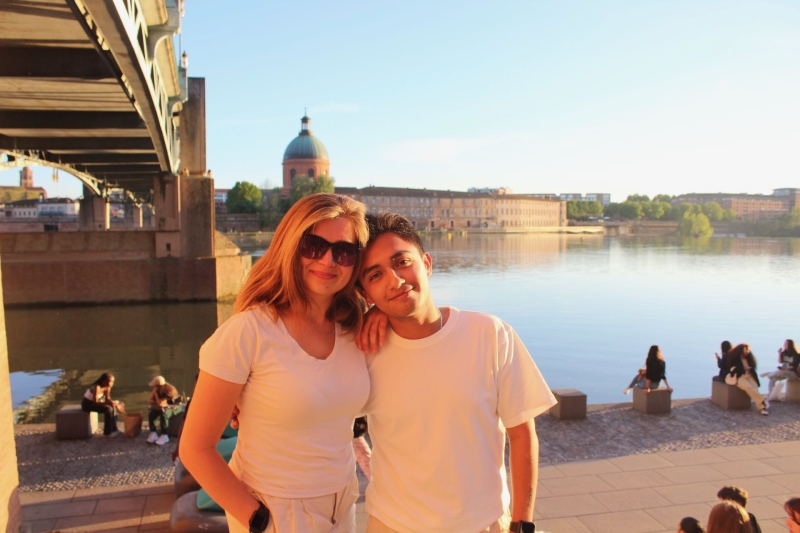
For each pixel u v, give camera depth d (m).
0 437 4.60
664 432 9.20
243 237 97.31
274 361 2.34
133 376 18.92
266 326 2.38
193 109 33.66
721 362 11.05
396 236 2.46
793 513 4.64
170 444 9.06
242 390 2.41
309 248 2.36
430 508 2.44
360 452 3.68
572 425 9.57
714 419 9.87
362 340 2.51
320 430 2.42
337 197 2.46
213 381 2.31
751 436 8.95
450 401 2.43
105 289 32.50
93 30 11.46
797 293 36.03
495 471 2.51
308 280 2.42
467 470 2.45
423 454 2.46
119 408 9.84
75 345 23.75
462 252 77.25
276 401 2.33
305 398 2.32
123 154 33.38
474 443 2.46
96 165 39.97
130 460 8.41
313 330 2.49
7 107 22.47
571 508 6.23
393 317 2.45
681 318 27.02
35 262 31.95
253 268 2.55
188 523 5.00
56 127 23.56
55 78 15.30
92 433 9.55
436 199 155.50
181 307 31.92
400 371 2.49
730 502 4.29
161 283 32.97
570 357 19.34
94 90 19.14
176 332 26.22
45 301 31.91
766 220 171.50
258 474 2.39
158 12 15.04
